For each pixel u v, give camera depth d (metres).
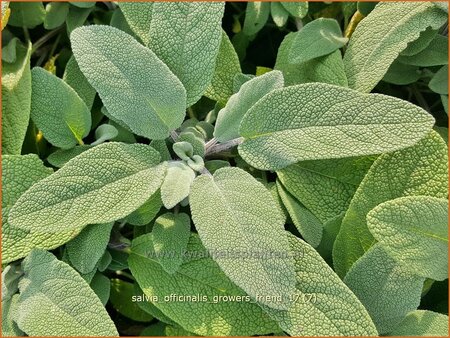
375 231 0.19
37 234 0.22
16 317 0.21
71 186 0.20
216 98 0.25
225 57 0.25
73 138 0.24
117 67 0.21
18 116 0.23
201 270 0.22
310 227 0.22
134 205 0.20
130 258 0.23
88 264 0.22
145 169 0.21
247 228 0.19
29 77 0.23
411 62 0.25
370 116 0.20
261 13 0.28
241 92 0.22
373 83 0.23
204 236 0.19
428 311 0.20
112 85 0.21
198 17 0.22
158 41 0.22
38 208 0.19
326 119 0.21
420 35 0.24
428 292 0.24
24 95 0.23
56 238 0.22
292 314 0.19
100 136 0.25
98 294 0.23
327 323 0.19
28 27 0.28
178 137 0.23
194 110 0.27
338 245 0.22
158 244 0.21
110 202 0.20
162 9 0.22
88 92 0.25
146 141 0.27
